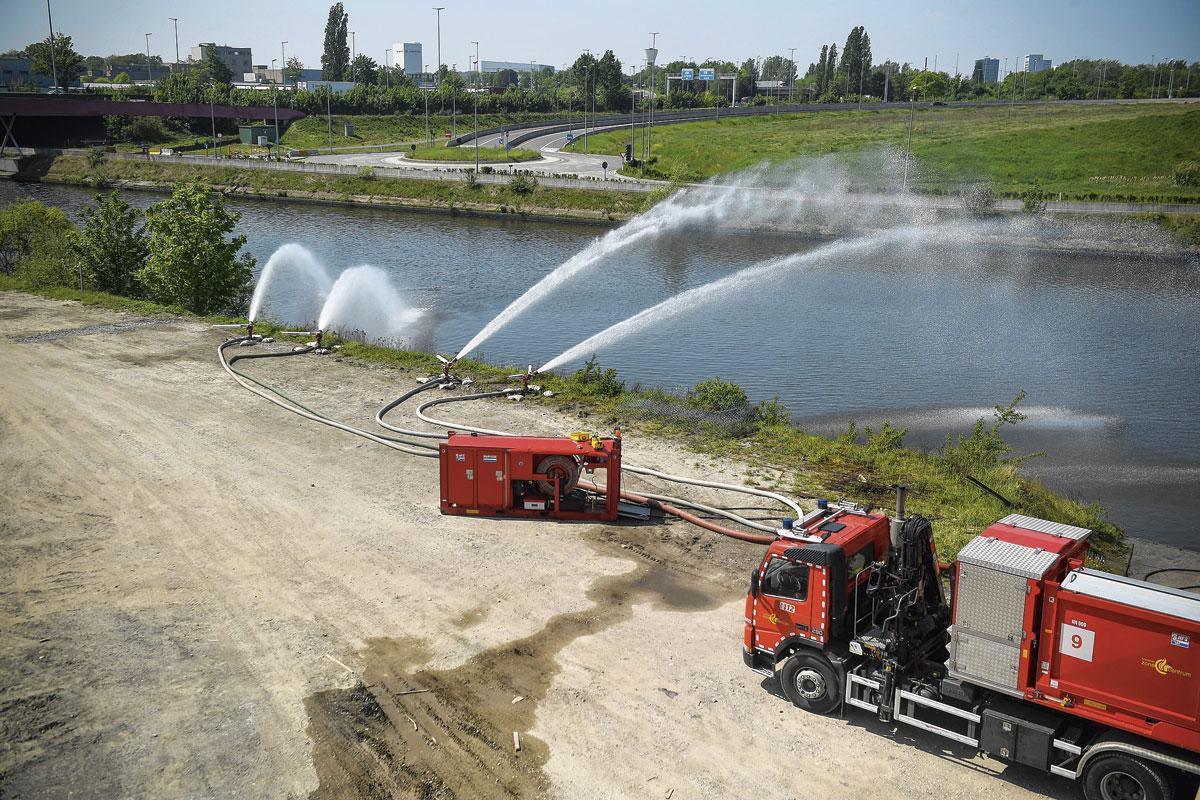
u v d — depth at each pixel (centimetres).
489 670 1622
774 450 2817
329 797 1311
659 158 13512
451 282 6781
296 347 3975
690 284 6881
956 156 12481
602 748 1415
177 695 1538
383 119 19438
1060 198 9519
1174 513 2761
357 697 1539
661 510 2344
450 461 2273
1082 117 16000
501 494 2281
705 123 18125
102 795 1307
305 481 2502
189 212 4969
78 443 2753
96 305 4822
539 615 1814
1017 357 4819
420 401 3222
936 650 1480
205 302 4991
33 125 15775
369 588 1917
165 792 1316
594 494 2372
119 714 1484
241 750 1405
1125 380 4412
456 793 1320
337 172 12206
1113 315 5959
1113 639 1210
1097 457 3319
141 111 15288
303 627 1758
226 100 17850
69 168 13800
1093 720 1247
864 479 2569
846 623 1511
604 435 2883
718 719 1484
